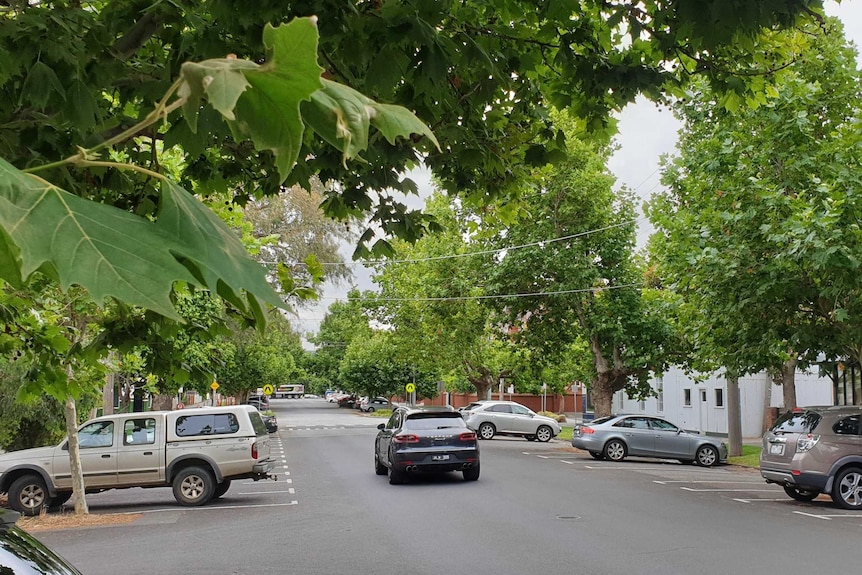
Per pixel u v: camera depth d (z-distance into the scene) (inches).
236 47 151.1
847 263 484.1
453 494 587.5
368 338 2050.9
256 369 1973.4
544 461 872.9
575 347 1256.2
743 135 598.2
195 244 40.1
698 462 883.4
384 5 143.6
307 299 177.5
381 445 722.2
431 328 1376.7
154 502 599.5
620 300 1046.4
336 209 240.8
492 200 267.9
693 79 369.1
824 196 539.2
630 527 439.5
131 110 201.5
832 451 516.1
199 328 175.9
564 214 1042.7
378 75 148.0
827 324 576.1
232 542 414.3
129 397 1143.0
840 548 378.3
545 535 415.2
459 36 181.6
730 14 164.1
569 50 211.9
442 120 207.8
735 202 616.7
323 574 335.9
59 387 194.2
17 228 34.3
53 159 139.9
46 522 494.9
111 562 367.9
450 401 2765.7
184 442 569.0
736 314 592.4
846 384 975.0
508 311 1114.7
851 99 591.8
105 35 147.0
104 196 167.5
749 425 1293.1
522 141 239.0
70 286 33.3
